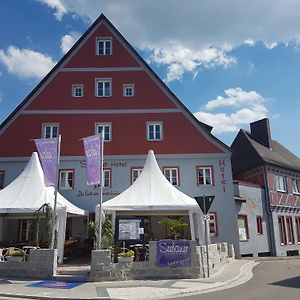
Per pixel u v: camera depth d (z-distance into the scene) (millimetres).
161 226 23938
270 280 13977
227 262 20422
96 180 15391
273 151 34094
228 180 24609
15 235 23375
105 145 24938
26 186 19094
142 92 26109
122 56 26828
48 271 13602
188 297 10453
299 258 25609
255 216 27531
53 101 25656
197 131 25438
